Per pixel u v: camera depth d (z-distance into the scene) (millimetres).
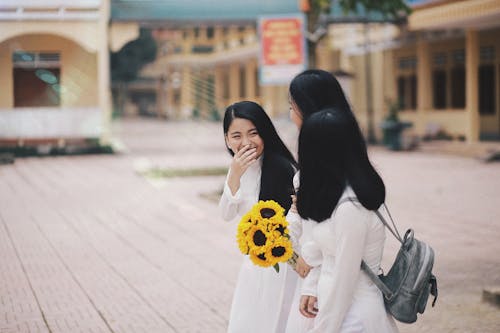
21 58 24562
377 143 26375
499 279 6902
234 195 3832
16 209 12156
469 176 15648
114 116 58562
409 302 3074
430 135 24047
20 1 23094
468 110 21703
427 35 23875
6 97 24375
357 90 28094
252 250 3168
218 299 6484
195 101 45344
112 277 7379
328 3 14547
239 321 3924
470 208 11430
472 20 19266
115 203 12789
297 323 3445
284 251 3180
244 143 3957
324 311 3055
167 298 6547
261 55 18344
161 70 48375
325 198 3041
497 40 22516
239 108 3943
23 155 23328
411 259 3115
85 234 9867
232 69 43375
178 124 43000
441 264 7602
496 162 18375
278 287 3879
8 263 8094
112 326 5742
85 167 19500
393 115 23156
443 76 24547
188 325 5746
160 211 11828
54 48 24750
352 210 2996
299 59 18281
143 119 54125
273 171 3977
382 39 25750
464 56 23547
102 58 23969
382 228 3119
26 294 6754
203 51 43844
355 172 3035
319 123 3039
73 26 23578
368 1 13703
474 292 6449
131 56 50469
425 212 11141
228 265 7855
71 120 24375
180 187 14945
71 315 6059
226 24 23703
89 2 23469
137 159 21938
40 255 8516
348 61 28453
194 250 8695
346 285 3010
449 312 5855
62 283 7156
